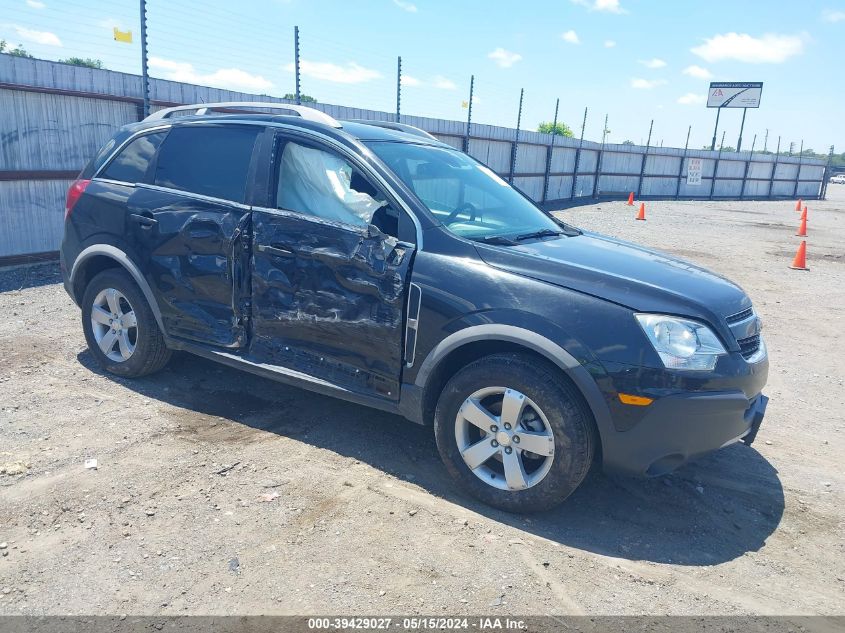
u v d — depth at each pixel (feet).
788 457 14.80
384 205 12.52
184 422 14.19
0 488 11.23
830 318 28.66
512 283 11.21
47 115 28.53
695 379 10.39
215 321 14.16
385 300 11.98
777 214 97.71
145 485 11.59
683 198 131.13
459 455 11.79
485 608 9.06
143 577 9.27
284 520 10.83
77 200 16.24
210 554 9.86
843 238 64.13
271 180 13.61
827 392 19.39
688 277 12.14
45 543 9.90
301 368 13.23
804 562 10.80
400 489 12.07
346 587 9.30
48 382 15.88
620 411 10.43
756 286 35.29
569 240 13.83
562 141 92.89
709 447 10.84
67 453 12.53
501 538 10.76
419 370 11.85
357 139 13.30
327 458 13.03
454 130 69.21
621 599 9.48
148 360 15.56
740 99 189.78
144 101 32.45
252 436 13.75
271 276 13.23
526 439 11.03
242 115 14.56
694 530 11.52
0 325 20.27
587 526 11.37
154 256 14.73
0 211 27.35
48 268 28.66
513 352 11.45
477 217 13.41
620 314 10.61
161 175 15.19
